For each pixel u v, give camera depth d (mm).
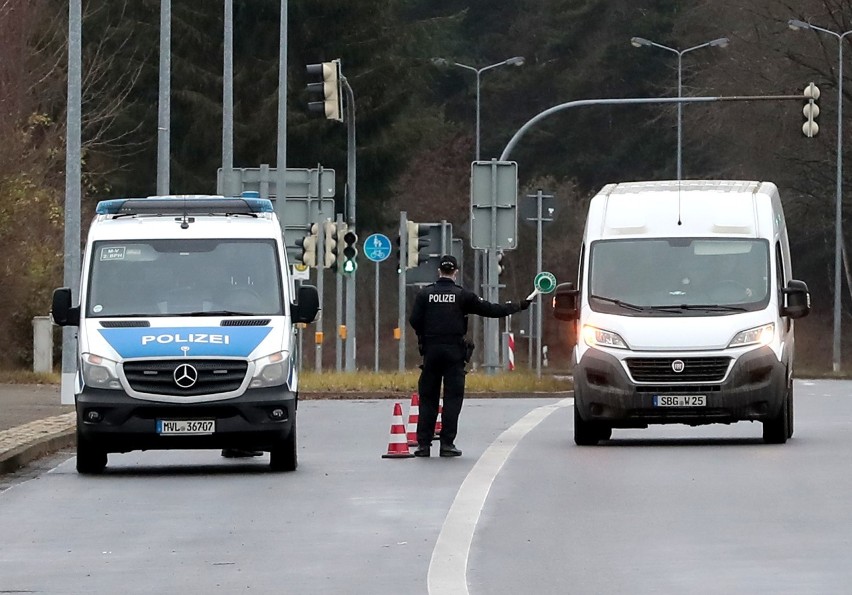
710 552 33656
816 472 48062
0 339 113562
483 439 61688
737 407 57688
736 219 60750
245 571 32188
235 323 51469
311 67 92000
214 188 180125
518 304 55156
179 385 50125
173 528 38281
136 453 60156
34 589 30438
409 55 191375
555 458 53344
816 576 30656
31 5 123000
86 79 150250
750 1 181500
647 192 62031
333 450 58188
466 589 29938
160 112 88375
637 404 57750
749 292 59312
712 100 108375
